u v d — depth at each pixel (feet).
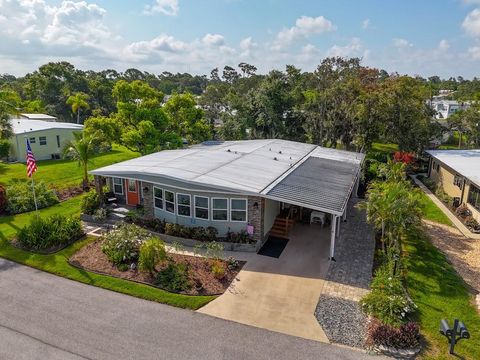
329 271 54.03
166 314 42.96
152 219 67.82
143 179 65.98
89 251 59.16
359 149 140.87
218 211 62.75
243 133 150.20
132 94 119.24
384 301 42.60
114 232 58.95
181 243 62.18
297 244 63.31
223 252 59.36
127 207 76.43
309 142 150.51
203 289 48.01
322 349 37.47
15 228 69.97
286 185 64.54
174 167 68.44
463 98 242.99
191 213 64.44
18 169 119.34
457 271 55.67
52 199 85.97
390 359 36.17
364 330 40.60
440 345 38.06
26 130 134.21
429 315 43.19
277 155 88.69
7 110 107.04
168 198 66.54
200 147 97.04
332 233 56.44
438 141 169.89
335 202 59.00
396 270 51.24
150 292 47.29
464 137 157.17
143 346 37.47
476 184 73.87
